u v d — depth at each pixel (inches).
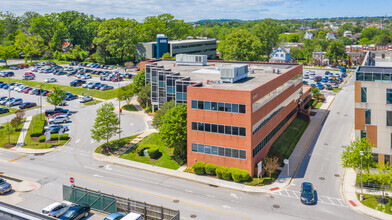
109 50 6053.2
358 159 1776.6
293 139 2583.7
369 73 1973.4
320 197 1740.9
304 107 3417.8
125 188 1852.9
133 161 2222.0
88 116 3240.7
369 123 2016.5
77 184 1907.0
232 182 1911.9
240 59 5521.7
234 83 2298.2
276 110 2425.0
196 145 2066.9
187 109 2054.6
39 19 7022.6
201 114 2017.7
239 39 5462.6
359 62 6520.7
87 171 2086.6
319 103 3786.9
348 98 4023.1
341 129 2866.6
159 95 3056.1
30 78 4800.7
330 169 2089.1
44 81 4670.3
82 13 7568.9
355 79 2009.1
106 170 2097.7
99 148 2433.6
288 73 2704.2
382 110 1974.7
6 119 3166.8
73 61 6318.9
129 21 7293.3
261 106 2070.6
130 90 3444.9
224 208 1633.9
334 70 6225.4
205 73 2925.7
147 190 1828.2
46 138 2397.9
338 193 1784.0
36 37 6968.5
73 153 2378.2
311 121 3100.4
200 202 1694.1
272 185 1876.2
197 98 2010.3
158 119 2508.6
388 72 1959.9
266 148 2222.0
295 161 2207.2
